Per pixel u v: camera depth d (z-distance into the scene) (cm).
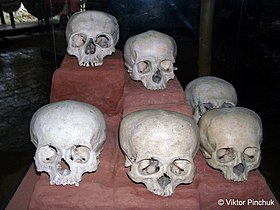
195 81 260
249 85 356
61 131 170
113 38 253
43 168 175
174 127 167
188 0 383
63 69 234
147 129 166
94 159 177
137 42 232
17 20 500
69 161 173
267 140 297
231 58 383
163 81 230
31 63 463
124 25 355
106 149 204
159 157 164
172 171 170
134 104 221
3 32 502
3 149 303
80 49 239
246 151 189
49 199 175
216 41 385
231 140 183
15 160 285
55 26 336
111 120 238
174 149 164
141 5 363
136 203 171
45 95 396
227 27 384
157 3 372
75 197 175
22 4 464
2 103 378
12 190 235
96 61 239
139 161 166
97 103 240
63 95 237
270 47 371
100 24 243
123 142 178
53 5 327
